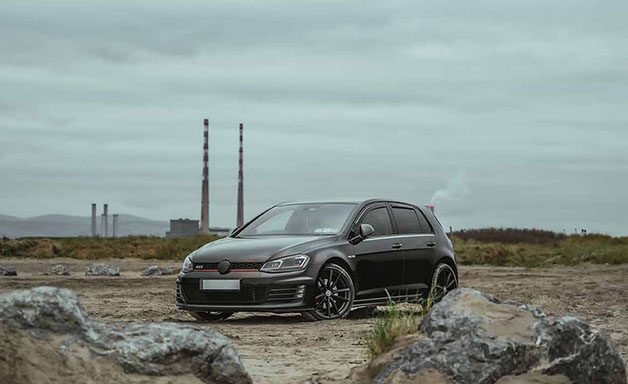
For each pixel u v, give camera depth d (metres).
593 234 40.84
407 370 5.38
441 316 5.70
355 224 11.77
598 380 5.60
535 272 24.88
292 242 11.12
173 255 32.66
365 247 11.66
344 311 11.20
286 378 6.25
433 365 5.35
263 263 10.73
